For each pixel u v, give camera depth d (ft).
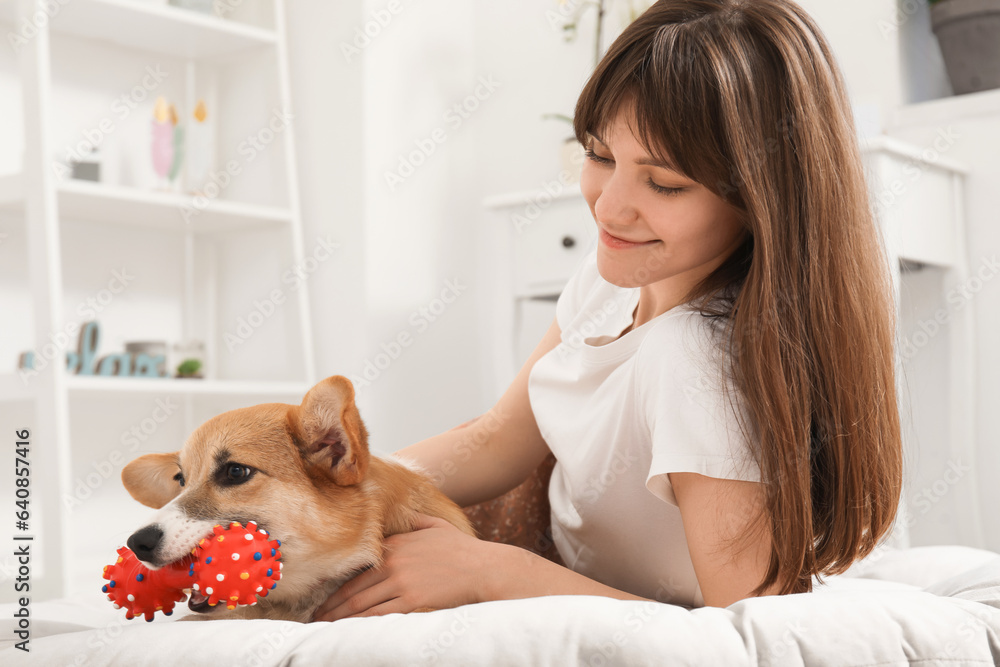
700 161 2.71
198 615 3.18
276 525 2.97
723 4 2.89
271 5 8.91
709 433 2.76
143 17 7.95
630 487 3.28
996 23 7.23
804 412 2.76
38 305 6.72
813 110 2.81
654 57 2.73
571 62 9.19
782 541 2.72
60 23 8.05
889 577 4.34
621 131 2.81
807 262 2.82
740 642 2.25
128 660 2.29
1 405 7.63
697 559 2.82
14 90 7.84
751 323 2.79
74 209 7.91
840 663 2.24
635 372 3.10
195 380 7.89
